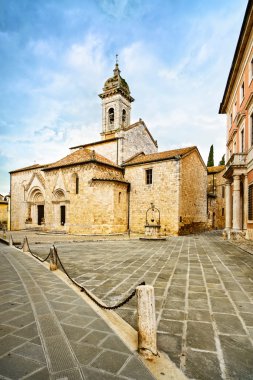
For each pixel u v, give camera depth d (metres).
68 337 3.08
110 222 21.88
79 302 4.36
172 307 4.27
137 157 27.59
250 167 14.41
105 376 2.32
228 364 2.60
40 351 2.77
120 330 3.27
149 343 2.67
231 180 19.31
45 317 3.70
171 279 6.14
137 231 23.47
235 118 18.39
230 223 19.02
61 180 23.70
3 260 8.83
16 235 21.39
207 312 4.05
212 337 3.21
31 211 28.80
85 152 24.86
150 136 31.77
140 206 23.58
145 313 2.72
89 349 2.80
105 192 21.95
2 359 2.62
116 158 26.48
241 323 3.63
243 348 2.93
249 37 14.44
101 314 3.82
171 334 3.29
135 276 6.45
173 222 21.41
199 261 8.62
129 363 2.53
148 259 9.05
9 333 3.21
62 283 5.66
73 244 14.22
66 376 2.32
